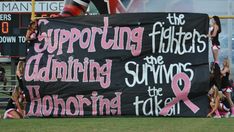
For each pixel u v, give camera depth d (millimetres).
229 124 13008
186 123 13219
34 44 15062
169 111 14734
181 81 14828
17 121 13805
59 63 14930
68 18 15188
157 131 11727
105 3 17734
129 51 14961
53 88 14859
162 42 14992
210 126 12602
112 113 14805
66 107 14836
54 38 15070
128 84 14836
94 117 14680
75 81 14859
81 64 14922
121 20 15070
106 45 15000
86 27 15102
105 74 14891
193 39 15016
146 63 14930
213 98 14742
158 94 14773
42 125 12898
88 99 14828
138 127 12445
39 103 14844
